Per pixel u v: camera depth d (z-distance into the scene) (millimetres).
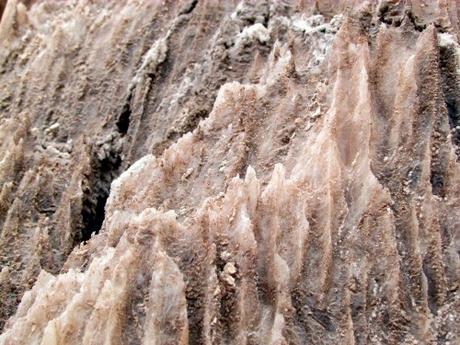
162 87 7465
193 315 4379
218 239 4707
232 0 7777
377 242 4832
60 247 6367
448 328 4609
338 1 7051
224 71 6957
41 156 7219
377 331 4555
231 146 5648
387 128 5465
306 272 4695
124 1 8617
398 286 4648
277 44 6574
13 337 4598
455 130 5566
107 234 5445
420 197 5094
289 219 4863
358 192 5059
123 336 4254
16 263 6191
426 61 5680
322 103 5656
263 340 4289
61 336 4332
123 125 7520
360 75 5562
